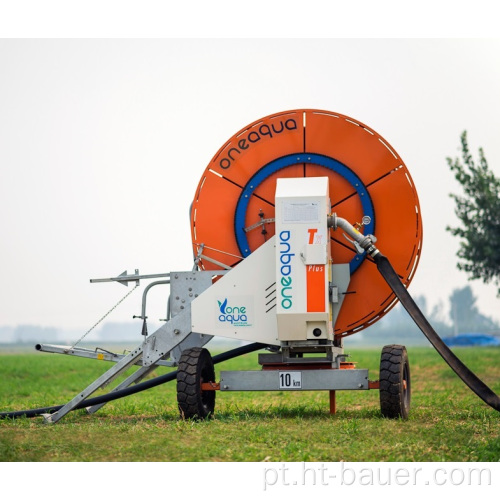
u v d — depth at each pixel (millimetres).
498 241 42062
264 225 11688
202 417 10844
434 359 32844
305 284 10344
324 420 10828
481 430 10148
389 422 10531
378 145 11555
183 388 10750
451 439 9359
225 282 10984
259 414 11648
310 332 10445
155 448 8898
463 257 42594
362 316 11367
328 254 10711
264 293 10906
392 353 10984
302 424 10336
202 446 8992
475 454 8734
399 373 10820
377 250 10914
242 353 11922
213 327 10977
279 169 11719
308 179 10789
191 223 11828
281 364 11125
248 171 11773
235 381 10867
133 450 8828
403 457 8539
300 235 10391
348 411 12094
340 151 11617
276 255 10422
